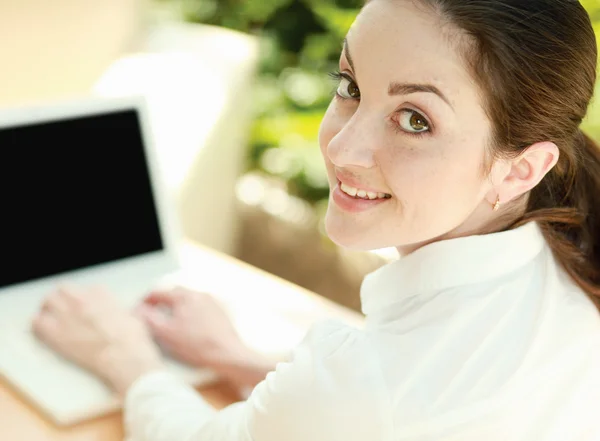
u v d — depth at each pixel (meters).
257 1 2.25
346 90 0.69
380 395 0.63
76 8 1.47
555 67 0.63
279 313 1.17
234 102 1.63
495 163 0.65
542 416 0.69
